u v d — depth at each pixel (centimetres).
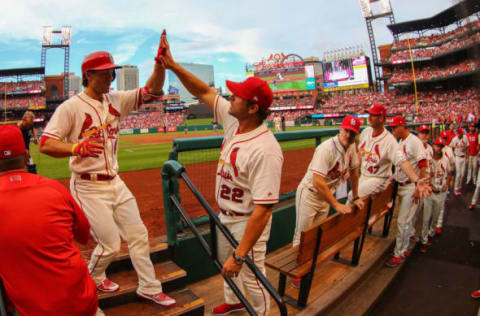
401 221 430
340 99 5303
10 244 154
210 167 411
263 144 195
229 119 231
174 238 313
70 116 218
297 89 5769
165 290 277
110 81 231
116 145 246
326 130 524
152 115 6194
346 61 5362
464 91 3938
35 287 158
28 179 164
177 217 319
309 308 300
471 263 462
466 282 408
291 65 5847
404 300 368
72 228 183
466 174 1180
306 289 298
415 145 439
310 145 873
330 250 326
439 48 4328
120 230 249
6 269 157
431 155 506
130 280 268
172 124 5678
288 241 454
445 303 361
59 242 162
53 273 160
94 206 223
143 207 492
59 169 977
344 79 5419
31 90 5569
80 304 168
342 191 567
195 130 4897
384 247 457
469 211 712
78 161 222
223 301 302
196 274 336
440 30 4638
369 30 5075
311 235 272
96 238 228
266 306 235
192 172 388
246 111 200
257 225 190
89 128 226
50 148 204
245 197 215
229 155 212
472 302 362
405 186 440
